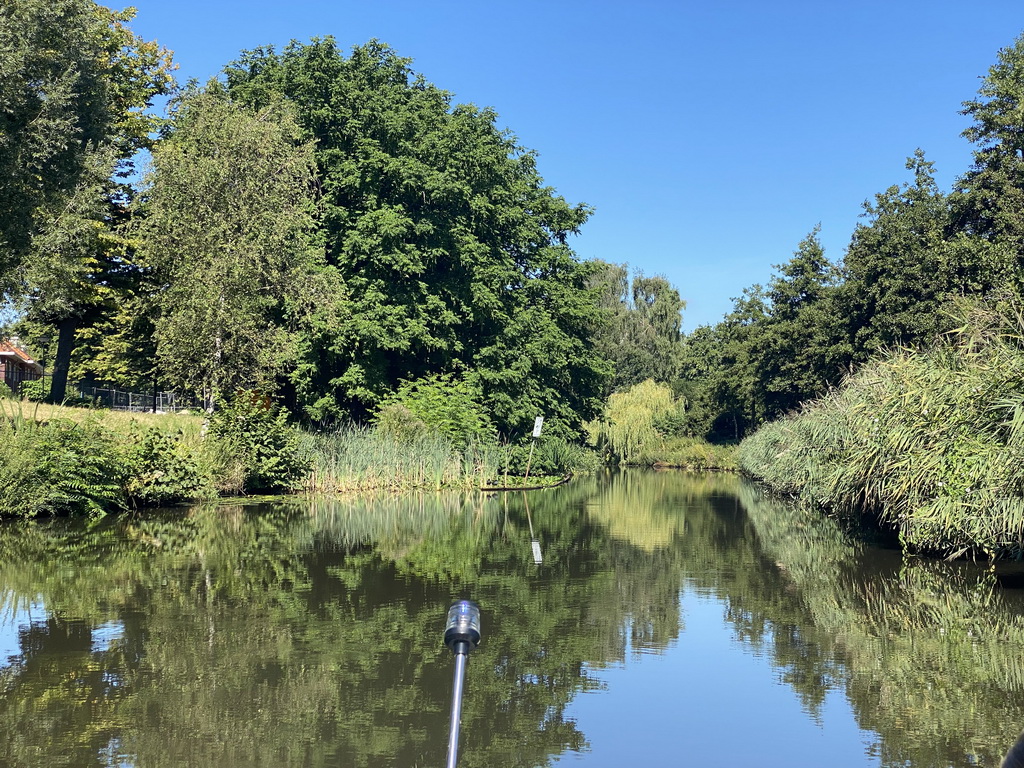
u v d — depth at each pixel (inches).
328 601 373.4
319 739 216.7
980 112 1273.4
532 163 1573.6
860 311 1469.0
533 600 388.8
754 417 2257.6
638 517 777.6
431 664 282.4
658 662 290.2
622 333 2615.7
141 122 1277.1
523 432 1359.5
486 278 1268.5
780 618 356.2
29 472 652.1
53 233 954.1
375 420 1095.6
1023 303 527.2
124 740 214.5
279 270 924.6
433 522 689.0
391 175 1154.0
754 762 203.9
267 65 1208.2
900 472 530.0
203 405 983.0
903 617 357.1
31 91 961.5
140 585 404.2
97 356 2001.7
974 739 218.8
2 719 229.0
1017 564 496.4
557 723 232.1
